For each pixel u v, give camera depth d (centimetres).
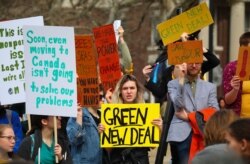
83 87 1638
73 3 4322
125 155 1562
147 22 4747
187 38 1688
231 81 1603
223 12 5278
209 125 1085
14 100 1722
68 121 1552
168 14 3947
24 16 4144
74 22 4275
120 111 1549
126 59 1861
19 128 1673
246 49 1583
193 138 1552
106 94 1634
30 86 1464
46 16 4153
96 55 1825
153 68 1728
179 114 1591
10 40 1723
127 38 4838
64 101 1455
